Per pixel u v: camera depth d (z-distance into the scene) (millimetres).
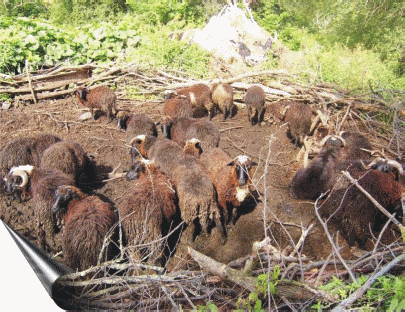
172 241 5812
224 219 6188
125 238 5137
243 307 3871
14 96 11023
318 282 4152
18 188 5934
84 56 12703
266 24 16922
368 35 15445
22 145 6824
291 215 6324
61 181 5672
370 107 9312
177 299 4176
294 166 7785
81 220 4746
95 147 8500
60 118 9852
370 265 4324
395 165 5844
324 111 9148
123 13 19766
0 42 11664
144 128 8297
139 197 5242
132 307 4078
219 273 4148
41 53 12414
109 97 9477
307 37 16375
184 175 5828
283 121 9258
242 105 10758
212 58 13062
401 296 3389
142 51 12906
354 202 5473
